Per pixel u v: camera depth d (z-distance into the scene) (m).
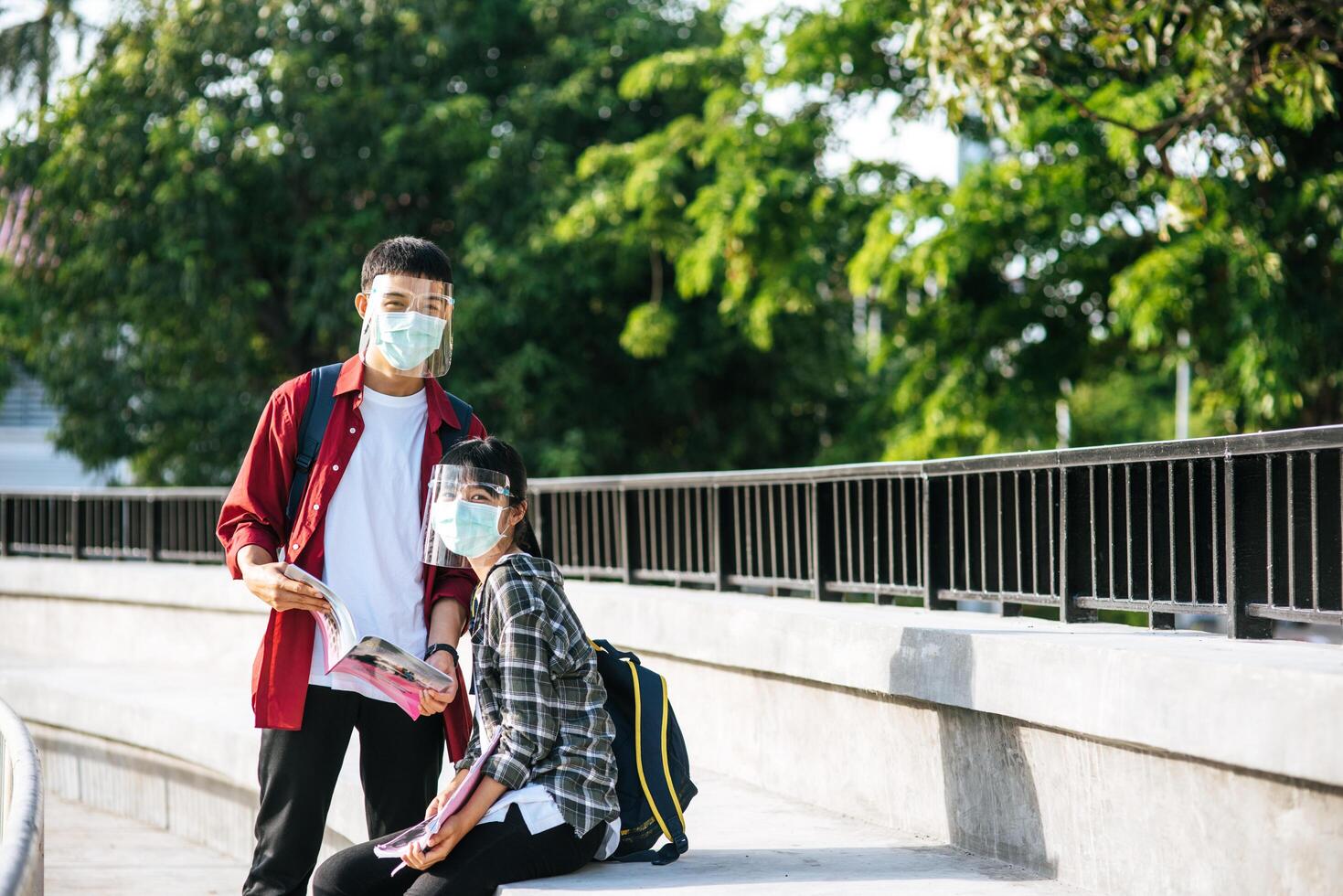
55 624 11.71
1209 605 4.18
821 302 18.69
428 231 20.61
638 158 17.84
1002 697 4.18
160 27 19.31
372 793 4.00
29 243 19.95
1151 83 12.54
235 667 9.95
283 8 18.94
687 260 17.33
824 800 5.38
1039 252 14.73
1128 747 3.76
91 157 18.72
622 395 21.33
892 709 4.93
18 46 22.64
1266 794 3.31
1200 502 4.26
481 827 3.63
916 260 14.68
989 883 3.93
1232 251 12.69
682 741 4.07
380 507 3.91
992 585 5.44
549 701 3.66
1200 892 3.52
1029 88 8.28
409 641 3.92
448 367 3.93
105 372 19.70
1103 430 17.89
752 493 7.23
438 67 20.02
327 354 20.58
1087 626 4.71
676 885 3.71
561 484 8.87
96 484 27.73
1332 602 3.82
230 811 7.57
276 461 3.93
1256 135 8.33
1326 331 13.08
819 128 16.94
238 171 18.75
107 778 8.88
